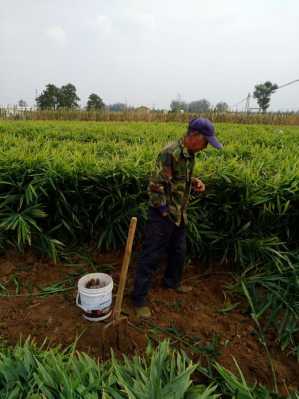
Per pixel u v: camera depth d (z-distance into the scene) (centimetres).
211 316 287
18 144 466
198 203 347
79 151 445
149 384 177
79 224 354
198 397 175
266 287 303
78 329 256
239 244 334
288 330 269
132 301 288
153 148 464
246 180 337
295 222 354
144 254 265
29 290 301
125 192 352
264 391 212
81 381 179
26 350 202
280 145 642
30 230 342
